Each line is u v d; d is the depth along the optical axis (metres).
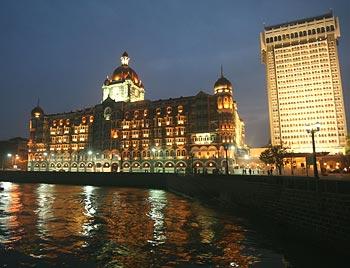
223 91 127.56
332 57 171.62
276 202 37.16
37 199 65.75
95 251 26.66
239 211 48.16
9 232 33.59
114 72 172.00
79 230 34.81
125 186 108.06
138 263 23.66
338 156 110.25
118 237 31.61
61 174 123.88
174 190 87.44
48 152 163.50
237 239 30.56
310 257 24.58
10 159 194.75
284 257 24.67
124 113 146.50
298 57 177.75
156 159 132.38
